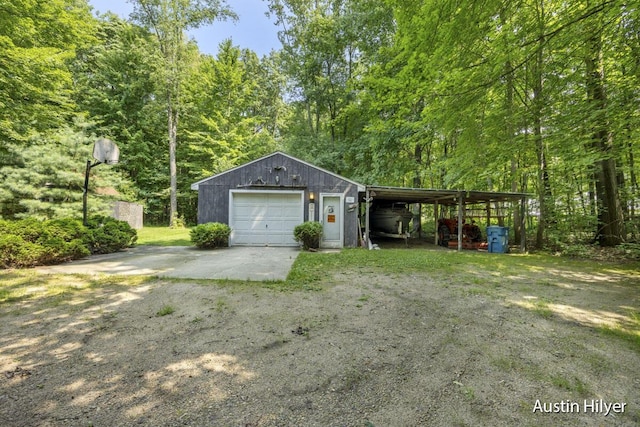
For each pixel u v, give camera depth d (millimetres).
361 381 2146
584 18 4098
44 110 8977
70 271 5512
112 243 8164
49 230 6414
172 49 17562
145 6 16828
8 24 7375
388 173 14320
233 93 20578
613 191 8953
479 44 4734
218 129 19453
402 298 4141
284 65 19547
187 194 20344
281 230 10109
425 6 4246
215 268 5969
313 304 3834
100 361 2375
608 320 3346
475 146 6688
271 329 3037
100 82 19297
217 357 2465
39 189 11109
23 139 9297
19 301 3789
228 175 10023
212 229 9000
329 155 17016
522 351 2617
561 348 2674
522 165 10188
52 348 2582
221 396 1951
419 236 14859
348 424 1704
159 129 20438
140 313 3441
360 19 15039
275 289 4484
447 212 17609
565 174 9523
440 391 2035
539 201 10047
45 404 1843
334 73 18234
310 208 9992
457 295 4309
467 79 5371
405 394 1999
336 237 10094
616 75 6965
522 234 9602
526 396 1988
